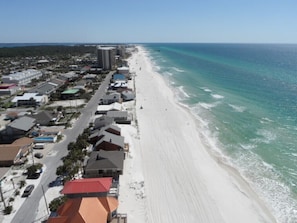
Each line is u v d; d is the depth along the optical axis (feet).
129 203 131.54
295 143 195.31
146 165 169.37
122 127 226.99
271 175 156.35
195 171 162.40
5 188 142.92
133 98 328.29
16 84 404.77
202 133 218.38
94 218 108.68
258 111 269.85
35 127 229.45
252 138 205.26
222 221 121.39
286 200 134.72
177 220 121.60
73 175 148.87
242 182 150.61
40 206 128.88
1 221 119.24
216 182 151.12
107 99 309.42
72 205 114.01
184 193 141.38
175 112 274.98
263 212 126.93
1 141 206.90
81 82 412.77
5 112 284.82
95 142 195.31
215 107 288.30
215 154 182.91
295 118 247.09
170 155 182.80
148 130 227.40
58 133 213.46
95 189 128.47
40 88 358.23
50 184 146.51
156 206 130.62
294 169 161.89
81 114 271.69
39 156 175.22
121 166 155.94
